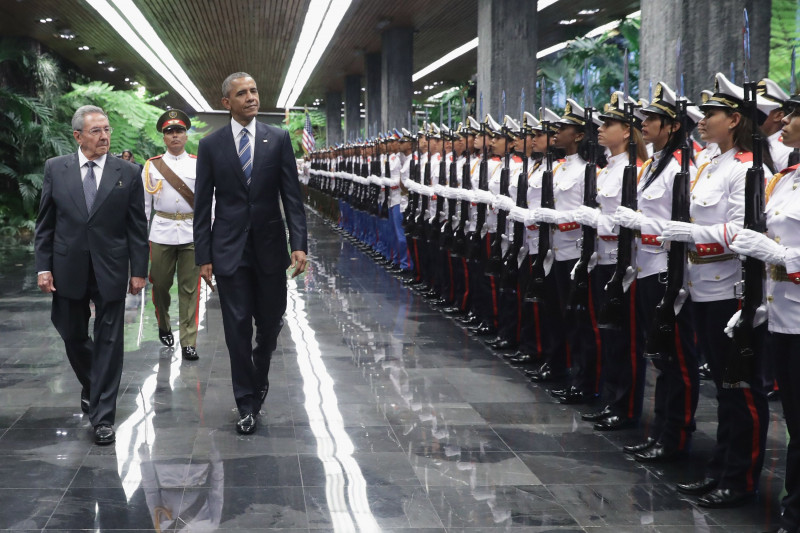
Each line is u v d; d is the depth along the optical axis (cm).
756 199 305
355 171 1357
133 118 2062
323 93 3192
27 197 1727
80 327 447
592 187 445
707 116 348
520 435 434
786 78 647
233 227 440
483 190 655
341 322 741
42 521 326
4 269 1103
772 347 316
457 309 782
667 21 651
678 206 349
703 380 553
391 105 1886
